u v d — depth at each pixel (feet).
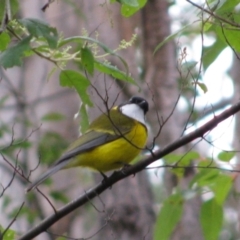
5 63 21.98
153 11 46.26
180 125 44.80
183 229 43.27
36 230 26.55
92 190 28.45
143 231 42.78
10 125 49.11
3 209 46.42
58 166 30.09
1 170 47.73
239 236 41.68
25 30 23.34
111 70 24.48
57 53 23.90
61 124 57.67
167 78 45.37
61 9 55.47
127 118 33.37
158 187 55.42
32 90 56.29
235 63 45.80
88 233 52.85
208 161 30.68
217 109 48.08
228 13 25.67
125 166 31.22
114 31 43.50
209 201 31.53
